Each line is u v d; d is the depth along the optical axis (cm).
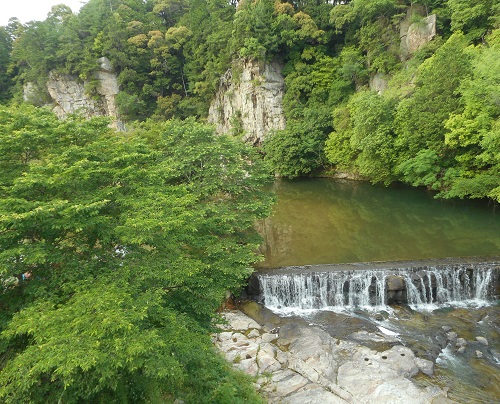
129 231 995
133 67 6506
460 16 3891
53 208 873
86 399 841
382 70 4612
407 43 4522
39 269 1014
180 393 1040
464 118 2758
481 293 1934
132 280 993
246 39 5291
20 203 902
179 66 6688
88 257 1047
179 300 1152
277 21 5322
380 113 3547
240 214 2020
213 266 1369
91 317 765
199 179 2103
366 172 3766
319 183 4741
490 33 3731
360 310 1852
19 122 1194
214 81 5975
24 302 939
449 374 1326
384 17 4897
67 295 906
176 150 2127
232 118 5841
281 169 5031
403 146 3481
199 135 2223
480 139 2745
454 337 1557
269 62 5556
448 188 3203
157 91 6606
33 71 6438
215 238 1551
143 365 780
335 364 1390
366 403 1184
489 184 2750
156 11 7125
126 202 1112
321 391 1239
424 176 3259
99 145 1270
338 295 1925
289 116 5403
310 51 5422
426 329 1634
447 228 2773
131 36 6612
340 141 4466
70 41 6444
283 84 5659
